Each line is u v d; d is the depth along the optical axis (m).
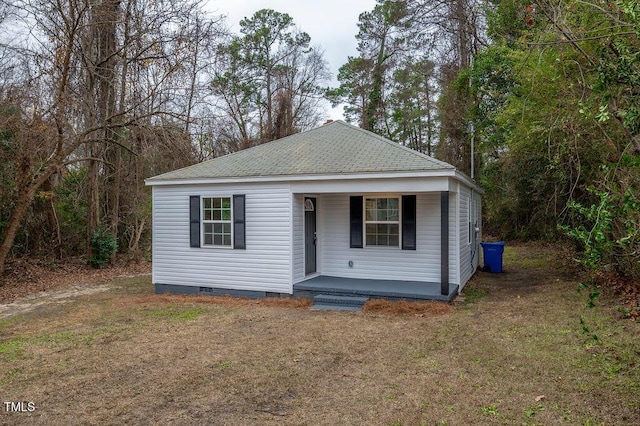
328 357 5.66
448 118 22.94
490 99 18.70
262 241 9.91
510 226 20.67
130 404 4.33
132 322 7.89
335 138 11.37
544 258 15.31
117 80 14.93
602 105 4.16
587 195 9.95
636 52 4.11
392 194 10.25
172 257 10.95
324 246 10.93
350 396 4.43
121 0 13.49
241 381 4.88
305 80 33.03
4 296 10.99
